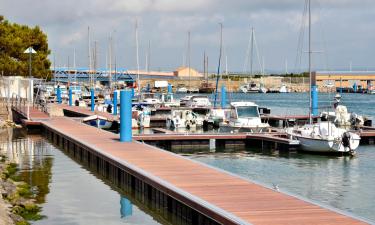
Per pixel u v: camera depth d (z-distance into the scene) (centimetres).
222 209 1522
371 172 2945
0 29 6688
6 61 6506
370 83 16500
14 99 5912
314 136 3603
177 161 2425
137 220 1842
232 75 15200
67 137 3584
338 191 2438
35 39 7312
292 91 15838
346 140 3522
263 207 1549
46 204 2042
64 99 8700
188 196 1686
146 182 2041
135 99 8200
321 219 1416
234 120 4697
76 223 1791
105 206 2030
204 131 5200
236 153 3681
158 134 3962
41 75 7044
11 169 2794
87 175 2677
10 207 1862
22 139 4200
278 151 3753
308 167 3106
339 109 5625
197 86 15450
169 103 7656
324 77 16212
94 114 5694
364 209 2098
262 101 11150
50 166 2942
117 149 2864
